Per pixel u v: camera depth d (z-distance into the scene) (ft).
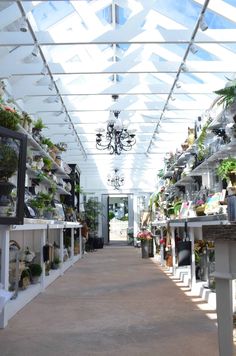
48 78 22.62
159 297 13.38
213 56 20.52
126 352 7.48
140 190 54.90
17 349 7.79
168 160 28.76
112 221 65.87
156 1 16.89
